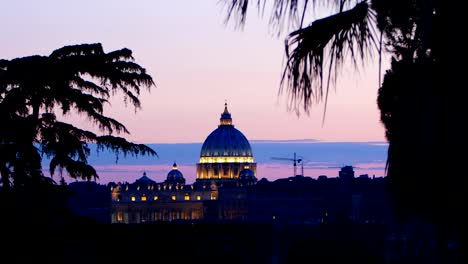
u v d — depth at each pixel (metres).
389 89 28.84
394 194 28.97
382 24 25.92
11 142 62.38
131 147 69.12
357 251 147.50
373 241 158.50
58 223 62.53
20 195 60.91
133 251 70.31
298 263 145.88
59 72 64.69
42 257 59.81
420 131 26.91
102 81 67.12
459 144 25.89
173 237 76.12
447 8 25.69
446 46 25.89
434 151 26.44
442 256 29.44
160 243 72.94
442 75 26.05
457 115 25.81
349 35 26.05
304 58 25.73
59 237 61.44
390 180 28.75
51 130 64.00
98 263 65.31
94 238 65.62
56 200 62.66
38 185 61.78
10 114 62.91
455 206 26.75
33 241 59.50
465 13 25.50
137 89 68.00
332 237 160.00
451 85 25.92
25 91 64.00
